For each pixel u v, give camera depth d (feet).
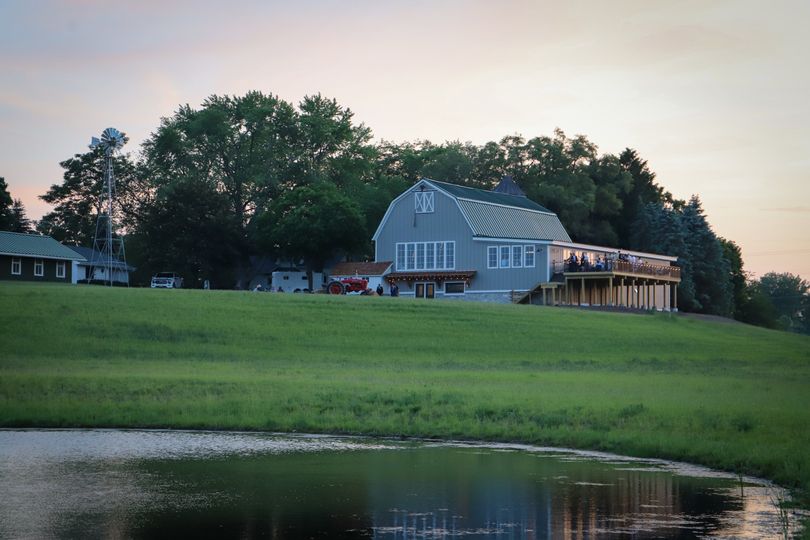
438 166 415.64
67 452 76.74
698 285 374.22
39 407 98.73
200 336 175.63
